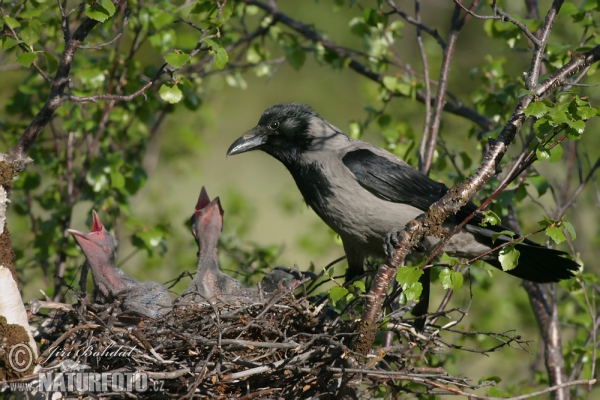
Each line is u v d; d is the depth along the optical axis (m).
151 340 8.51
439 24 19.06
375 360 8.53
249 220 15.55
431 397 10.54
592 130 14.98
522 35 13.41
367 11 11.88
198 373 8.16
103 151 13.31
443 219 8.01
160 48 11.80
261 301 9.30
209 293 10.13
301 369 8.32
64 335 8.24
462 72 16.83
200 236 10.49
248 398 8.27
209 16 9.73
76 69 12.32
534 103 7.57
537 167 14.96
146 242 11.88
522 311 14.23
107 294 10.02
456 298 13.95
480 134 12.37
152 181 16.42
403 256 8.16
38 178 12.60
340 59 13.44
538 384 12.54
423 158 11.38
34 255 12.88
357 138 12.84
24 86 12.72
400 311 9.43
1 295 7.86
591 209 15.03
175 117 16.31
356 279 10.33
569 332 14.38
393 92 13.08
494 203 10.53
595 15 14.04
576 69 8.23
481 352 8.99
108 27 12.10
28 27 9.37
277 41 13.73
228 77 14.34
